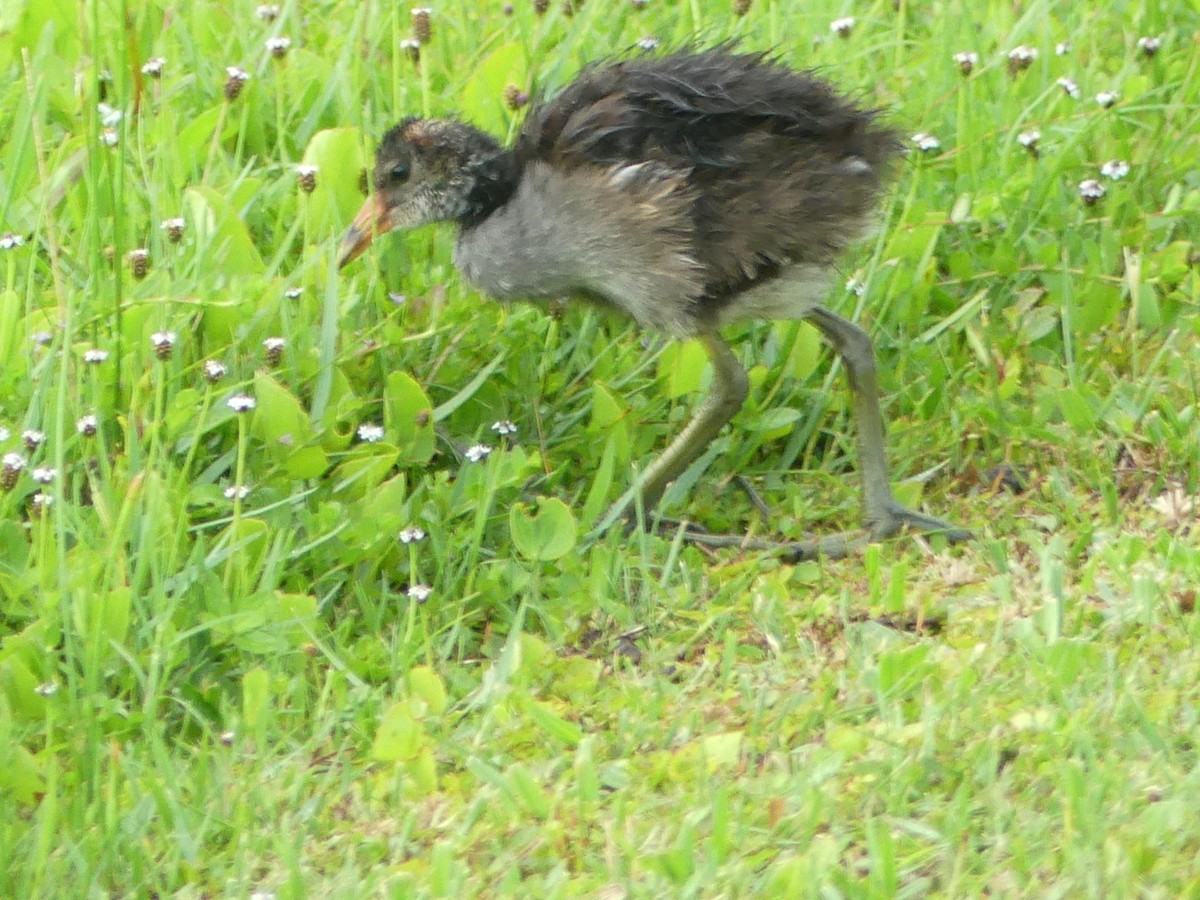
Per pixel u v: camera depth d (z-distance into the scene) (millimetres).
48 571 6469
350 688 6559
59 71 8953
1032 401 8367
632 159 7191
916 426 8180
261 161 9117
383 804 5918
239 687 6551
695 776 5918
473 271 7652
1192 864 5289
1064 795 5629
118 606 6207
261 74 9164
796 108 7293
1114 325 8617
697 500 7883
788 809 5711
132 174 8250
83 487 7137
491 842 5676
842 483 7965
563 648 6883
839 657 6668
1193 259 8906
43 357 7320
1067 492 7645
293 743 6195
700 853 5539
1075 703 6113
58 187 8180
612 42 9836
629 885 5367
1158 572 6930
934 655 6500
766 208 7156
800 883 5289
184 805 5766
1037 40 10164
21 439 6938
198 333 7730
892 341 8500
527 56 9016
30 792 5859
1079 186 9078
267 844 5695
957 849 5465
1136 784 5648
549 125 7504
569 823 5727
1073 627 6637
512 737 6188
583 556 7379
